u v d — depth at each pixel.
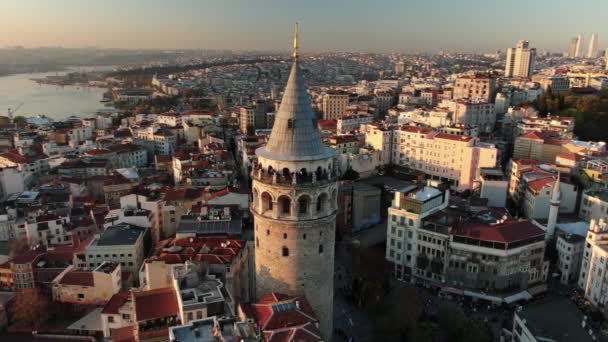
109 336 127.94
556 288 160.25
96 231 197.25
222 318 80.38
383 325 127.44
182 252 136.75
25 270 159.50
